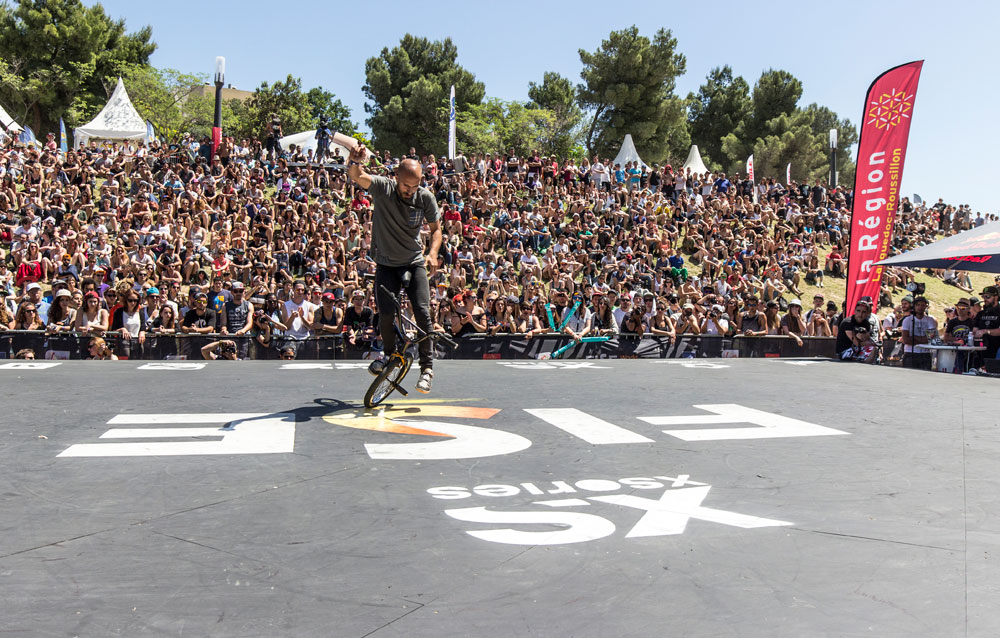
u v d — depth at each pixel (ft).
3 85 142.41
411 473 9.77
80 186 66.49
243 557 6.75
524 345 35.24
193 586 6.11
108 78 155.74
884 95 39.19
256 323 33.27
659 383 18.63
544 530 7.59
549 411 14.55
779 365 23.79
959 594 6.10
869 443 12.06
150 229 58.03
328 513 8.05
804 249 84.89
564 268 64.64
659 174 94.32
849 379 20.33
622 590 6.15
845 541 7.36
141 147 84.79
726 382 19.17
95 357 30.07
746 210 91.71
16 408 13.82
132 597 5.89
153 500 8.42
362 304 32.58
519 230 72.74
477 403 15.38
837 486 9.45
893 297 80.38
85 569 6.41
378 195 13.87
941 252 35.17
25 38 150.10
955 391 18.06
